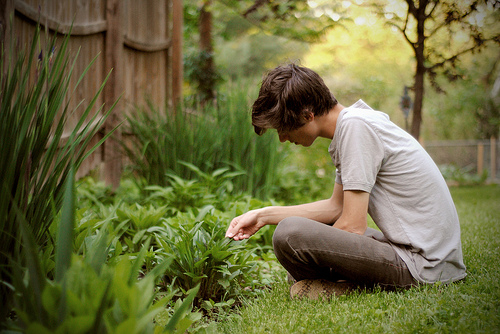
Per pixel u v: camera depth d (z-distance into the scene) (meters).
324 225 1.76
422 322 1.41
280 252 1.81
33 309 1.07
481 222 3.49
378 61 16.03
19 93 1.39
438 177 1.78
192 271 1.83
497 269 1.95
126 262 1.10
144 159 3.90
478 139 13.30
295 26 6.21
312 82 1.74
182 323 1.34
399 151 1.74
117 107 4.14
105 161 4.17
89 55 3.91
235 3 6.18
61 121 1.55
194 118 4.02
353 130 1.71
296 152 6.71
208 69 6.88
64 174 1.54
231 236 1.94
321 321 1.51
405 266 1.74
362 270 1.74
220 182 3.59
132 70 4.51
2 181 1.30
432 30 3.26
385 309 1.58
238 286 1.98
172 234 2.06
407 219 1.74
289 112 1.74
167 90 5.06
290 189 4.66
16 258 1.35
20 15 2.98
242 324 1.56
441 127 14.44
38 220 1.47
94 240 1.51
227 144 3.94
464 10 2.97
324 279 1.87
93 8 3.97
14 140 1.33
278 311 1.66
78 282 1.02
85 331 0.94
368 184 1.70
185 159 3.72
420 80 3.45
